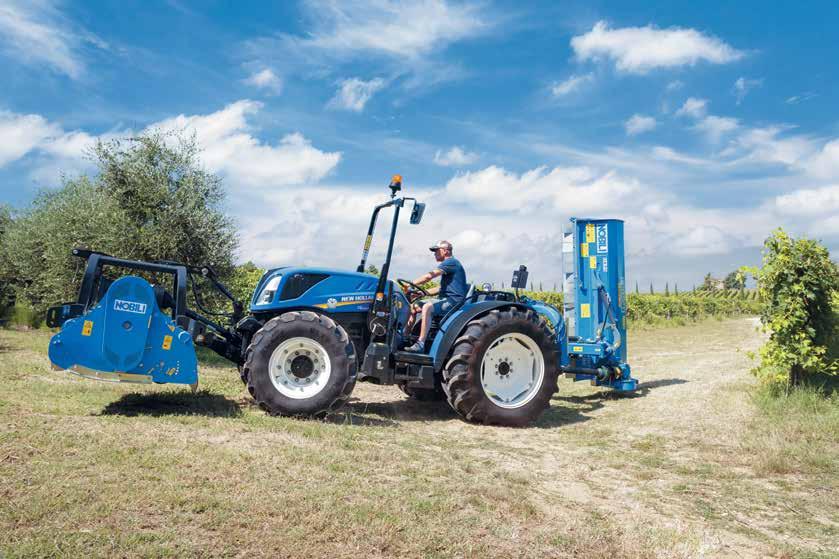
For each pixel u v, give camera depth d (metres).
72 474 3.80
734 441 5.98
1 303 18.31
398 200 6.87
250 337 6.69
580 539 3.49
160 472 3.96
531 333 7.07
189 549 2.93
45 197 16.75
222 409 6.24
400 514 3.59
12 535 2.95
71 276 11.39
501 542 3.38
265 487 3.83
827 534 3.84
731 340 18.27
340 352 6.24
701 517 4.09
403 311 7.26
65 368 5.53
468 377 6.75
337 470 4.40
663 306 29.14
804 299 7.25
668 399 7.94
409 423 6.70
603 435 6.52
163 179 11.19
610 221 9.12
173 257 10.98
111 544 2.91
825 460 5.27
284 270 6.82
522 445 6.00
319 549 3.07
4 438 4.45
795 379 7.38
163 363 5.79
